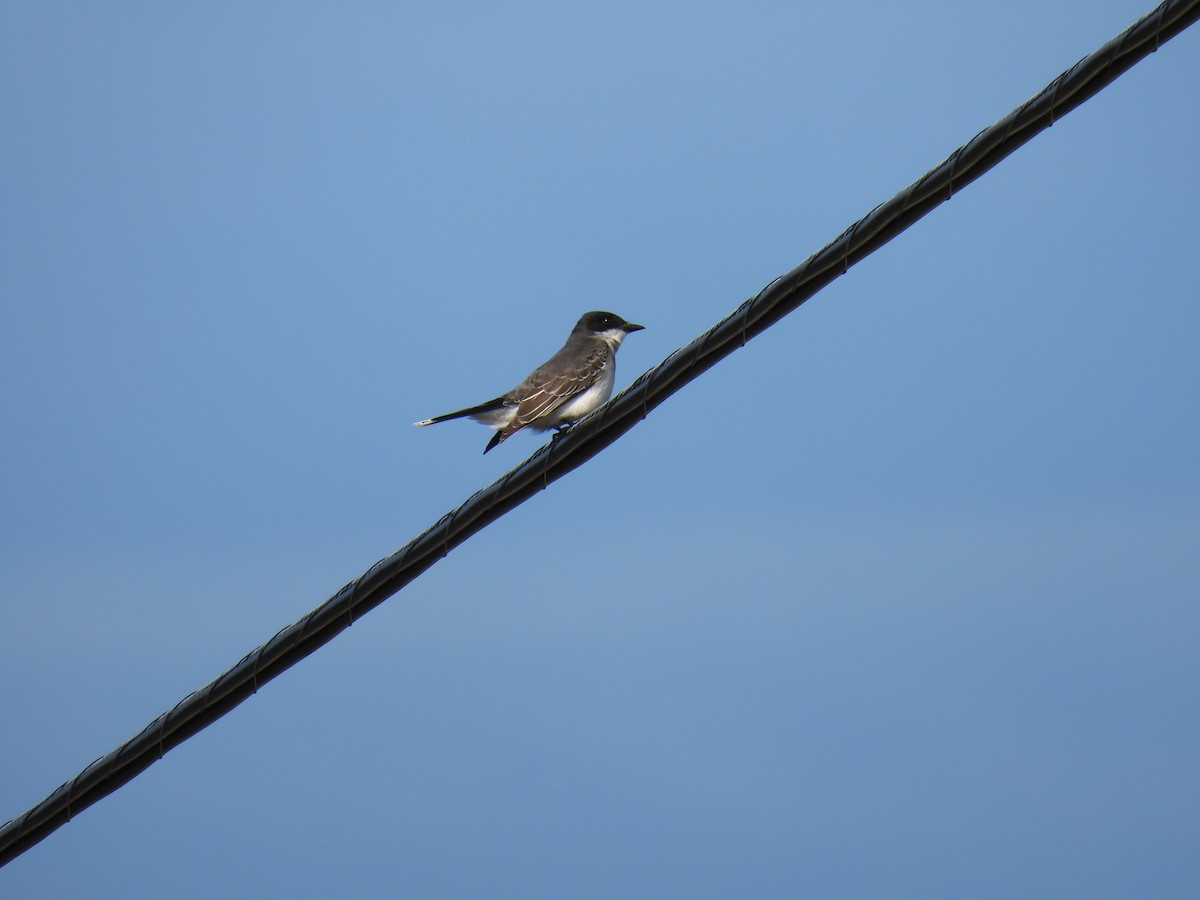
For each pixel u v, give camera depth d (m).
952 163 11.59
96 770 13.26
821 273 12.11
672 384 12.70
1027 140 11.38
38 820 13.44
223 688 13.00
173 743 13.11
